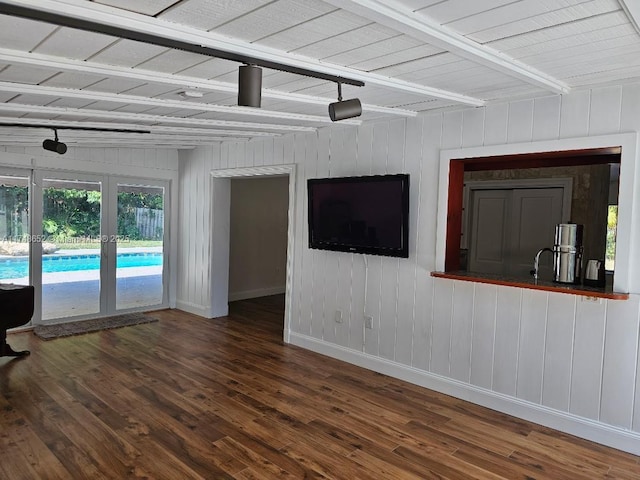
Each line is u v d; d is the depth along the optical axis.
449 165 3.86
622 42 2.17
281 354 4.88
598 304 3.14
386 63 2.50
